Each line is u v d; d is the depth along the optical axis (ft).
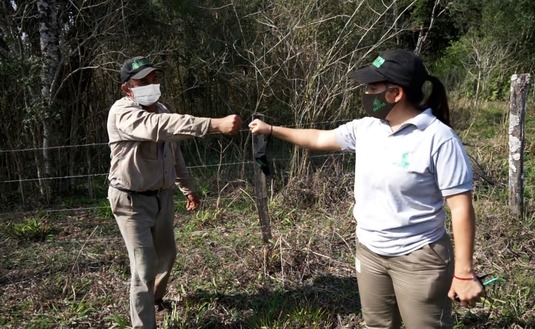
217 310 11.96
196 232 17.03
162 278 11.36
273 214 18.11
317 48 21.24
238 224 17.74
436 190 7.00
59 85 22.70
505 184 20.34
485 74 42.80
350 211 17.69
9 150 20.95
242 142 25.04
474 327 10.92
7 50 21.34
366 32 21.11
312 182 19.66
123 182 9.82
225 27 27.25
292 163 20.29
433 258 7.13
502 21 44.19
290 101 21.76
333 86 20.74
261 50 24.02
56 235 17.66
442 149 6.71
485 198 18.76
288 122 23.68
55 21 21.44
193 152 26.76
